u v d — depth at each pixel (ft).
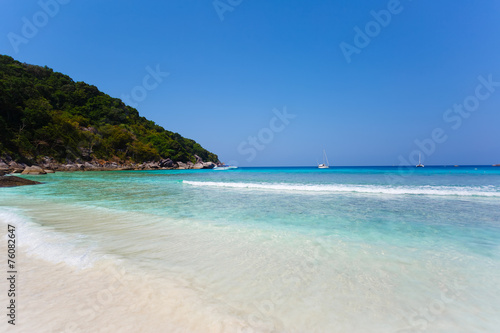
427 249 16.43
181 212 29.78
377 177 100.01
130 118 346.74
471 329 8.50
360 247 16.89
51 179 98.63
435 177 93.50
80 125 252.21
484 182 68.90
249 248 16.81
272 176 118.11
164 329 8.34
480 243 17.57
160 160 302.86
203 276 12.36
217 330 8.27
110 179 99.66
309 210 30.96
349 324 8.71
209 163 362.74
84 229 21.75
